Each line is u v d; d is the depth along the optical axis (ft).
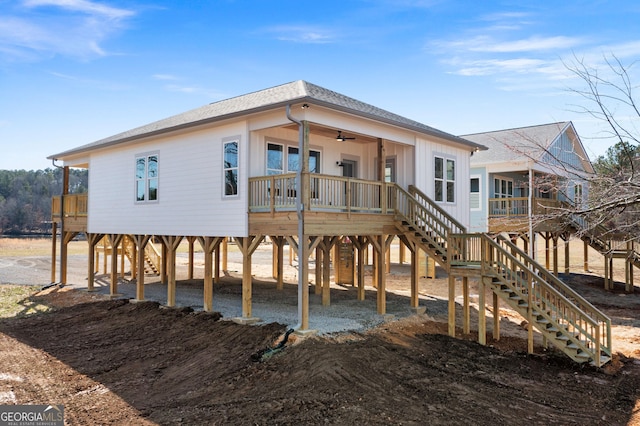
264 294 52.31
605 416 22.18
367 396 23.39
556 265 69.62
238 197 37.45
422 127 44.45
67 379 27.81
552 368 29.86
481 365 29.89
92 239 56.18
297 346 29.55
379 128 39.50
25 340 37.09
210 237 41.14
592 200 26.35
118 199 51.24
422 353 31.45
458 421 20.97
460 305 47.44
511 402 23.67
